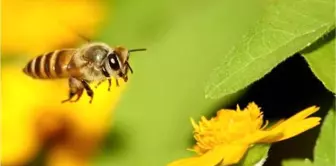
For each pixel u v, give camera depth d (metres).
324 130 0.09
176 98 0.12
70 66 0.11
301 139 0.10
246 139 0.09
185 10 0.12
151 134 0.12
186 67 0.12
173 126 0.12
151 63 0.12
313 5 0.09
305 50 0.09
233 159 0.09
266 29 0.09
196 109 0.12
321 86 0.11
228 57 0.09
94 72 0.11
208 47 0.12
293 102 0.11
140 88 0.12
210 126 0.10
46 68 0.11
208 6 0.12
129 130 0.12
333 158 0.09
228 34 0.12
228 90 0.09
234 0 0.12
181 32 0.12
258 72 0.09
